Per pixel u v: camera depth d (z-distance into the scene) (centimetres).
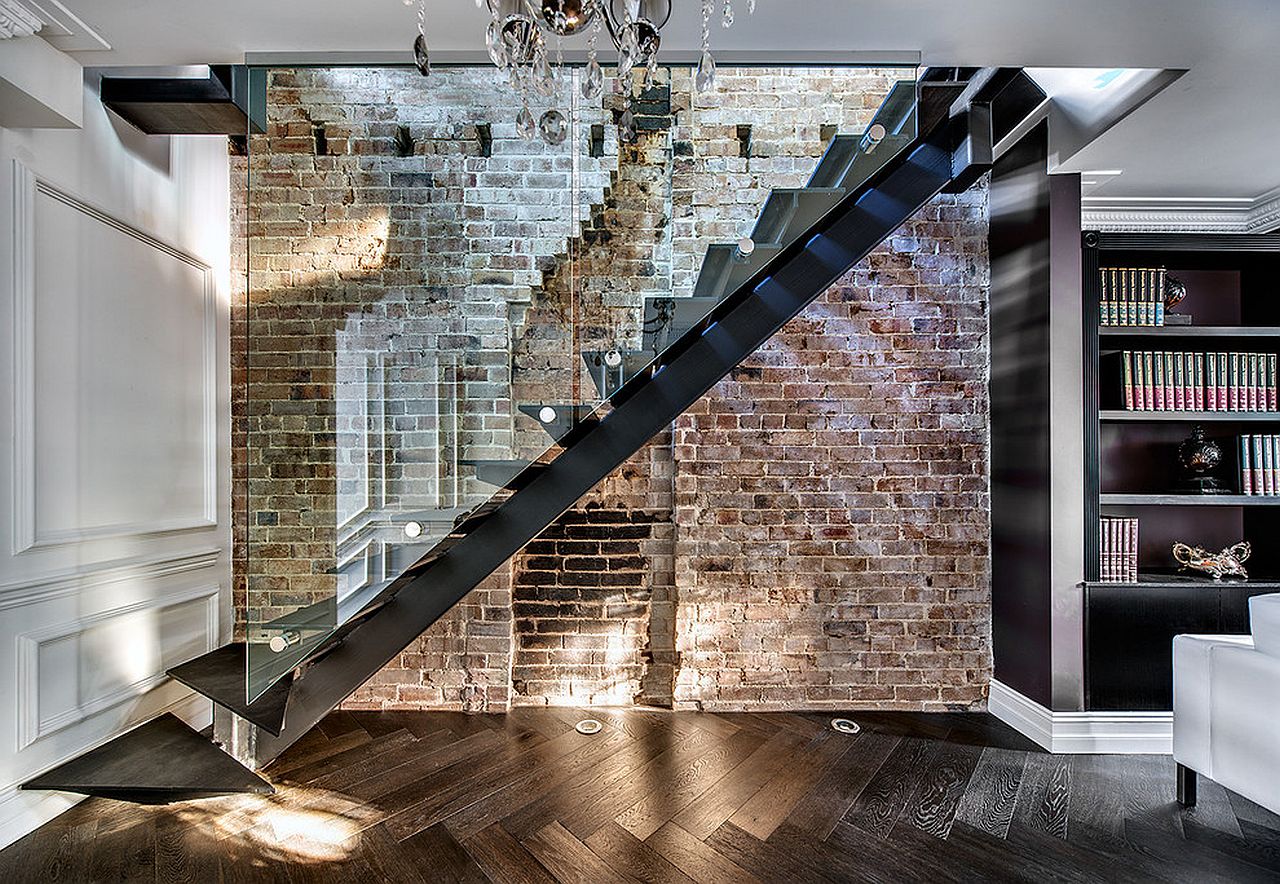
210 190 293
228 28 182
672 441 301
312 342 210
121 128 245
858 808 213
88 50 193
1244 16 167
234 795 220
